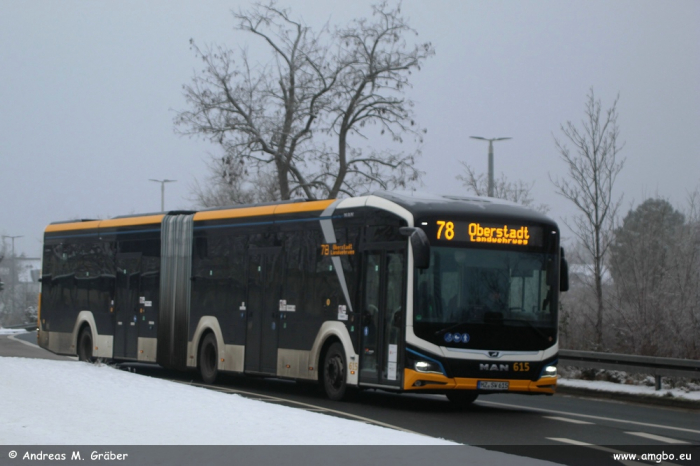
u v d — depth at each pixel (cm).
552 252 1609
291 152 3747
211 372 2086
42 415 1188
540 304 1581
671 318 2275
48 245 2714
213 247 2109
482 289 1548
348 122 3806
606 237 2544
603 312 2508
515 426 1388
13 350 3381
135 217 2405
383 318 1587
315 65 3759
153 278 2294
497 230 1576
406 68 3750
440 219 1548
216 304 2078
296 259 1852
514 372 1540
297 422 1183
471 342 1525
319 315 1766
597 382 2188
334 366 1720
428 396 1989
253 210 2006
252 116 3738
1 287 4547
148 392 1505
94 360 2469
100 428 1097
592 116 2556
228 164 3747
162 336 2239
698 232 2609
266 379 2403
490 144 3734
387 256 1594
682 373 1911
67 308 2600
